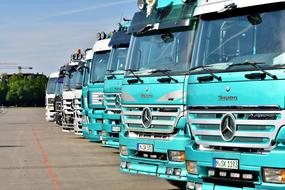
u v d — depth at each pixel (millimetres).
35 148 17766
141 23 9844
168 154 8680
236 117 7008
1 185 10477
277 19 6953
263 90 6688
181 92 8570
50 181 10891
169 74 8797
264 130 6684
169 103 8719
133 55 9758
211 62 7586
